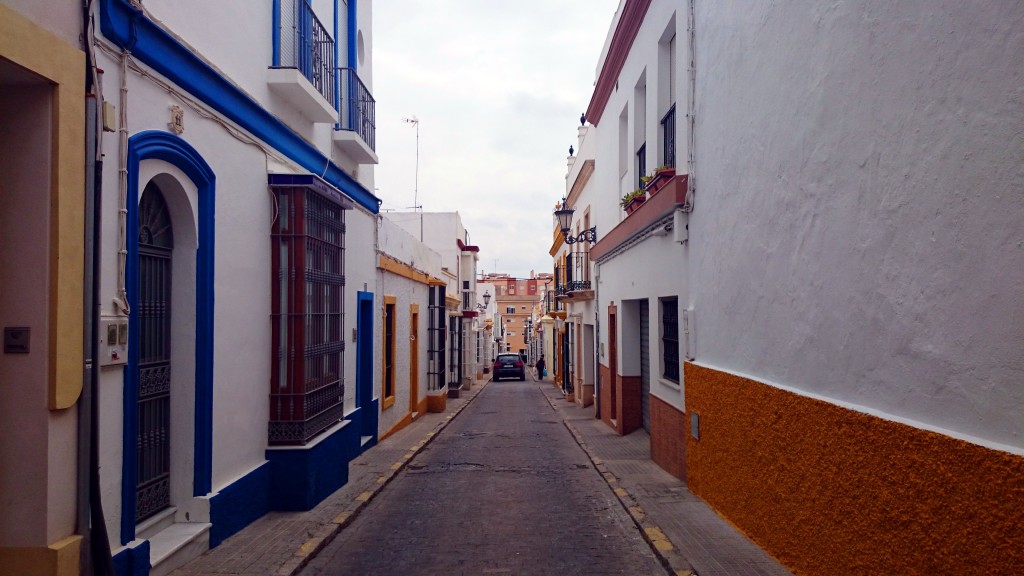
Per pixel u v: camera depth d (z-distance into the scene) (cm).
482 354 4412
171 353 574
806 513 475
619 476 923
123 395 466
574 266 2280
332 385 838
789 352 518
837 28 427
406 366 1608
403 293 1571
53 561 385
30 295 388
